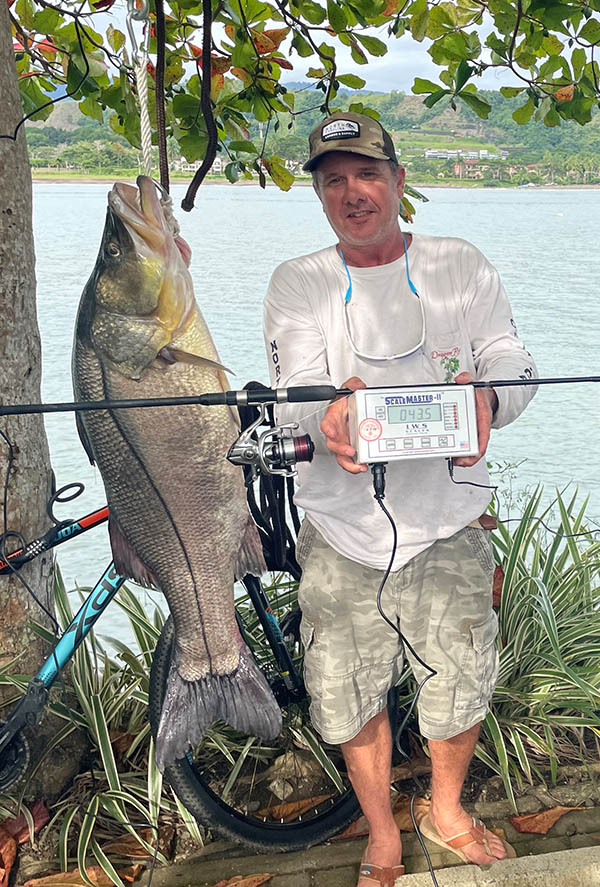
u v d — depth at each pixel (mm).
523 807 3195
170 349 2137
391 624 2545
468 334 2639
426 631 2709
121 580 2920
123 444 2246
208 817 2865
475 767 3398
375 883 2750
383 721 2824
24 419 3078
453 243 2641
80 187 127375
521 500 4637
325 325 2623
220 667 2512
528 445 10117
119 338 2133
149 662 3564
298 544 2805
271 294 2678
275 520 2941
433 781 2912
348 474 2635
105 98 4121
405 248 2621
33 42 4078
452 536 2672
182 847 3025
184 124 4008
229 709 2527
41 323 17359
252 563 2434
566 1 3715
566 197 161125
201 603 2438
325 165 2514
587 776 3365
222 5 3621
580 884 2783
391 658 2736
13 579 3096
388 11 3891
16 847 2982
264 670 3312
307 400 2145
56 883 2846
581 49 4023
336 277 2617
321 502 2666
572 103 4129
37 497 3146
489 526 2730
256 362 13891
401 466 2617
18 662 3146
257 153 4262
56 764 3170
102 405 2062
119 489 2312
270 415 2689
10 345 3012
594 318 20531
